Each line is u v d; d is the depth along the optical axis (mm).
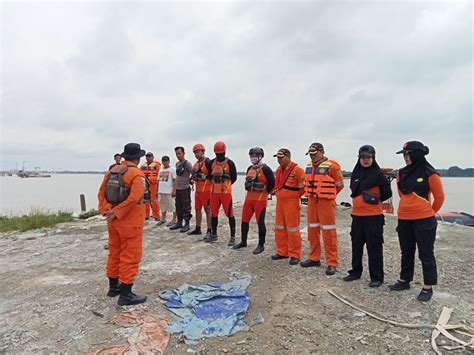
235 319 3654
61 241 8180
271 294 4410
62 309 4062
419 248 4145
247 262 5859
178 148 8523
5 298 4496
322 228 5230
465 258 5980
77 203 24281
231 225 7129
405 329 3447
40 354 3109
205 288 4562
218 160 7199
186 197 8648
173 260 6094
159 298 4352
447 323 3506
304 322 3621
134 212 4000
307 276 5055
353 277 4840
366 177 4641
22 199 28625
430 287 4113
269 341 3277
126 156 4059
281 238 5969
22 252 7141
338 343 3223
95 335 3428
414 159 4191
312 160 5348
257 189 6398
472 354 2998
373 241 4566
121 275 4055
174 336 3387
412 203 4168
